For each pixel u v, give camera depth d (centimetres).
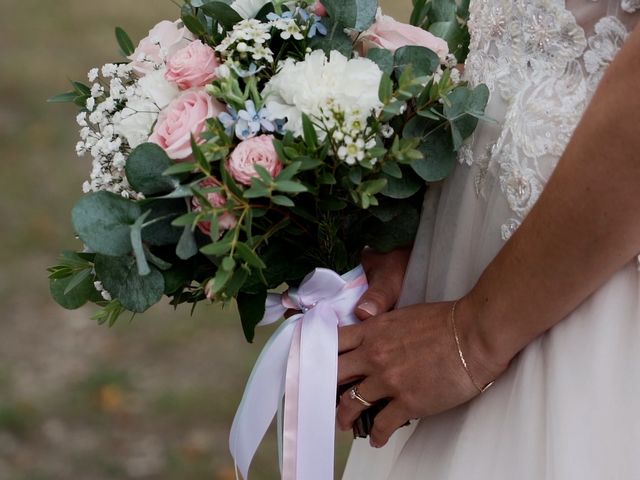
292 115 154
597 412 142
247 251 146
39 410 423
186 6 175
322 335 167
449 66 177
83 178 671
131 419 418
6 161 693
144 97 165
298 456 166
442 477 162
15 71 879
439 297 172
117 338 484
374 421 166
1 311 506
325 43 167
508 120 156
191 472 383
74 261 169
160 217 155
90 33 1007
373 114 155
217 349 473
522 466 149
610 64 134
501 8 159
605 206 132
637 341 142
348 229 174
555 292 141
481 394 158
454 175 169
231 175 150
